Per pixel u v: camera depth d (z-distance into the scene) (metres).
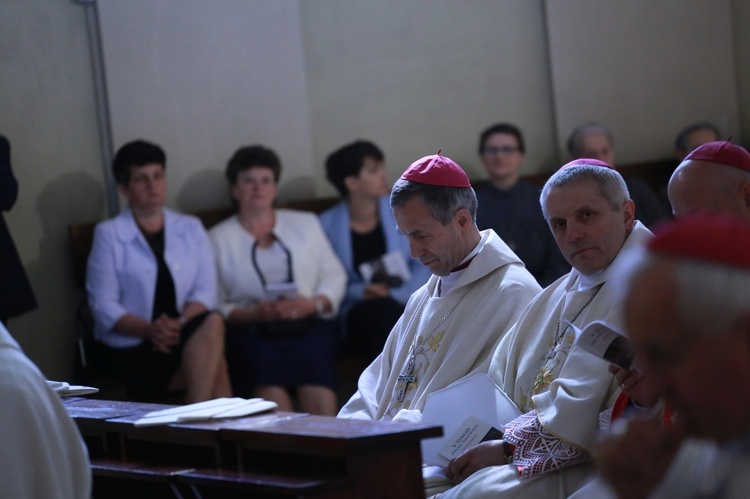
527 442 5.60
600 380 5.50
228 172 12.26
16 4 12.42
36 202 12.43
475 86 14.25
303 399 11.30
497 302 6.70
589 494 4.91
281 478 4.82
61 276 12.52
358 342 12.00
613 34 14.40
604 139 12.96
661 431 3.00
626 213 5.94
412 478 4.82
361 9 13.94
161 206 11.94
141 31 12.87
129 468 5.45
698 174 5.93
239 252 12.09
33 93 12.47
